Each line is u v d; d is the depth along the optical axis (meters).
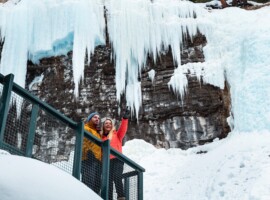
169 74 12.81
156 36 13.33
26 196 2.51
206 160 9.77
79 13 13.41
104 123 6.00
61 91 13.00
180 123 12.05
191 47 13.23
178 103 12.29
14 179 2.60
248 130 10.46
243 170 8.05
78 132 4.48
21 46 13.55
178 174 9.49
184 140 11.79
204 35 13.30
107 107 12.66
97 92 12.88
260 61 11.25
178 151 11.31
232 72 11.99
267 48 11.38
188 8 13.88
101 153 4.84
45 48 13.40
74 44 13.06
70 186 2.96
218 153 9.88
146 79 12.94
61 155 4.32
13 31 13.73
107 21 13.67
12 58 13.39
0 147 3.49
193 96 12.27
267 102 10.47
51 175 2.94
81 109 12.65
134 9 13.58
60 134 4.37
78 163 4.24
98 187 4.64
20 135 3.90
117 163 5.13
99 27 13.53
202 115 12.03
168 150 11.41
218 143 11.15
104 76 13.12
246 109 10.72
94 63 13.28
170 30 13.34
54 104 12.81
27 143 3.92
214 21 13.48
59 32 13.45
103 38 13.46
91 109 12.62
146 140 12.06
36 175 2.79
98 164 4.76
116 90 12.82
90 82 13.02
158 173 9.92
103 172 4.66
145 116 12.41
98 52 13.43
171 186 8.88
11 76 3.79
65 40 13.52
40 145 4.21
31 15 13.86
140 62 13.05
